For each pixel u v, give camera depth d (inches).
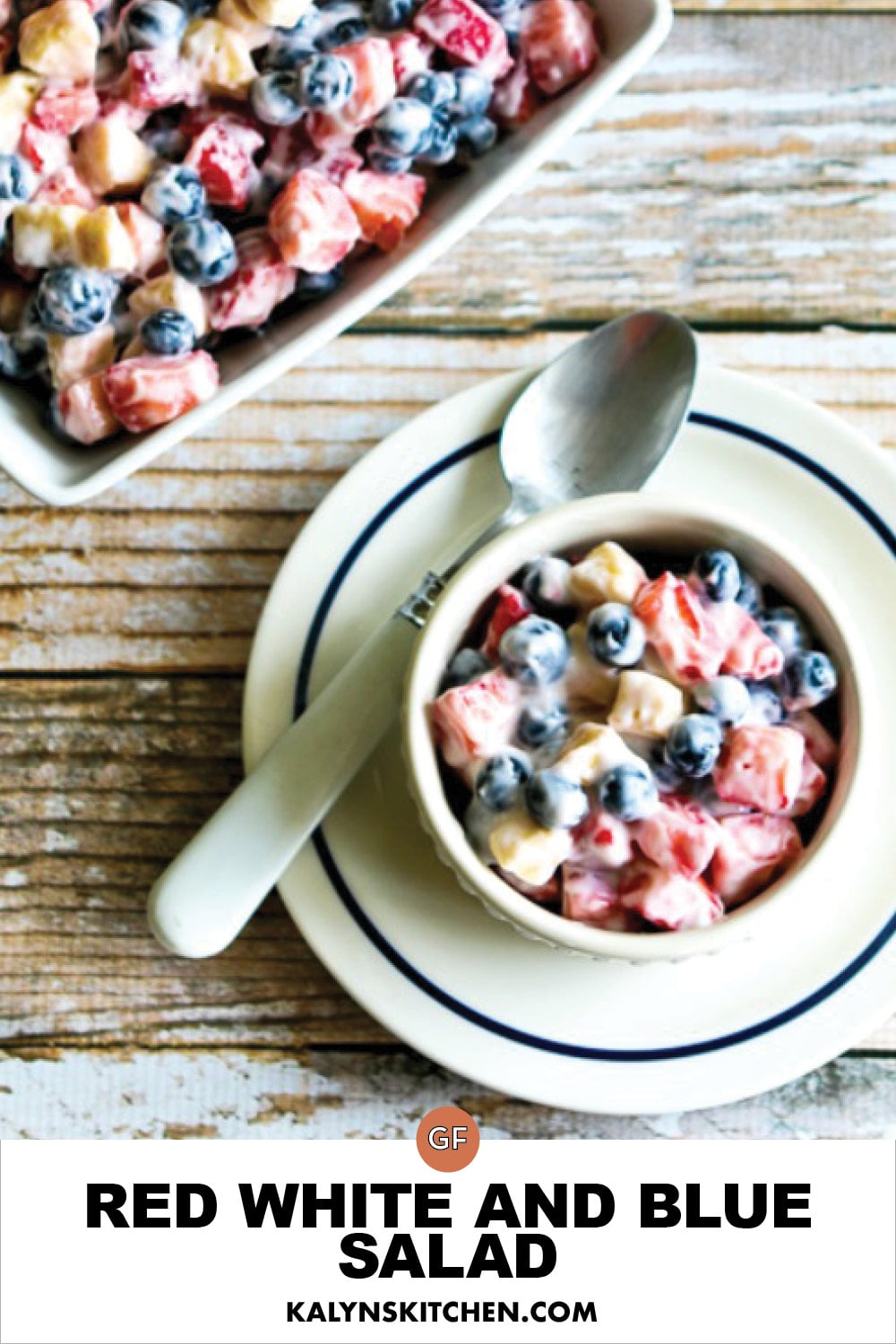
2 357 27.5
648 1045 27.7
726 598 26.1
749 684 26.3
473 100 27.6
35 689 29.9
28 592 30.0
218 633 30.0
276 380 30.1
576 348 28.6
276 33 27.3
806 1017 27.7
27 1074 29.5
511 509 28.3
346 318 27.2
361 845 28.0
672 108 30.4
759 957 27.8
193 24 27.2
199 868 27.6
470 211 27.3
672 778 25.9
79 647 30.0
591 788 25.5
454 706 25.7
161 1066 29.4
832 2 30.3
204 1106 29.4
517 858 25.5
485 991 27.8
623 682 25.7
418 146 27.4
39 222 26.8
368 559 28.5
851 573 28.3
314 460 30.1
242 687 29.9
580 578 26.1
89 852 29.7
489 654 26.5
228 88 27.2
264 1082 29.4
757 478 28.4
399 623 27.9
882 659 28.2
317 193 27.0
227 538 30.1
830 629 26.3
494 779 25.7
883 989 27.7
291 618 28.5
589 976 27.8
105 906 29.6
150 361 27.0
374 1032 29.4
